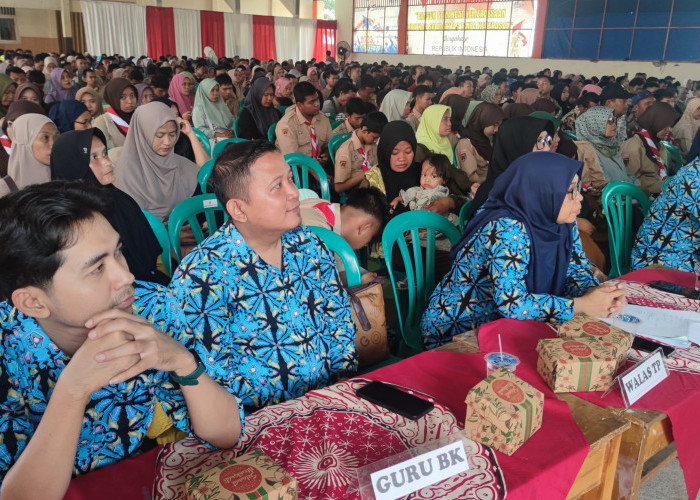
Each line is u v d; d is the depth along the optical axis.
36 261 0.82
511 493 0.97
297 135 4.57
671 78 10.94
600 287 1.72
